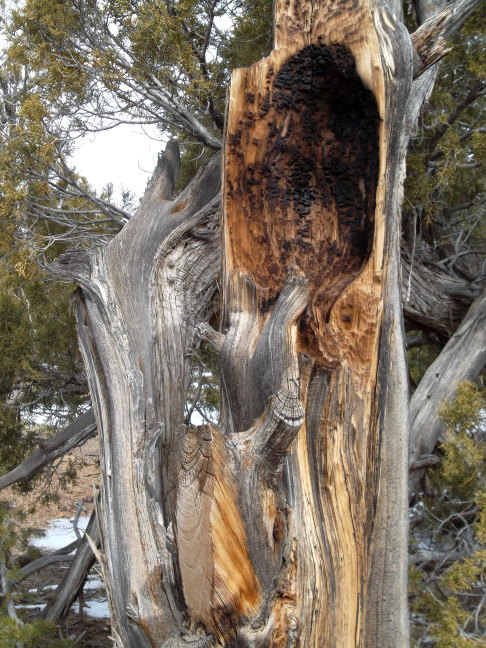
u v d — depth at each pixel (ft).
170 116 21.67
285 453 8.77
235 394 9.97
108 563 11.17
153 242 15.12
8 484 21.89
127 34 19.16
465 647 12.47
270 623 8.34
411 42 11.00
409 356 31.32
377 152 10.55
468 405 15.62
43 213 22.17
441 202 22.04
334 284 10.92
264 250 11.28
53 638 19.53
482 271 22.81
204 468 8.55
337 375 10.30
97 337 13.64
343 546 9.69
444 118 19.10
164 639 9.60
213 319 17.83
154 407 13.23
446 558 16.33
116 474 11.83
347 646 9.42
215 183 15.94
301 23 10.69
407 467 11.24
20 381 24.99
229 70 20.65
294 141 11.18
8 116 22.52
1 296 24.80
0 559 19.72
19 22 19.84
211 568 8.42
